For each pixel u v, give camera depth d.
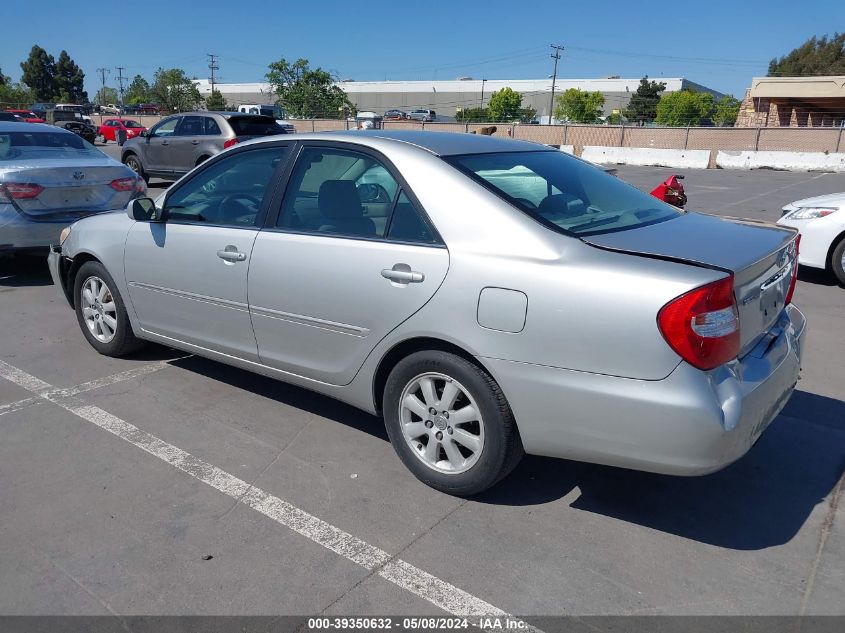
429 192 3.25
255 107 44.34
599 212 3.37
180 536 3.03
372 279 3.32
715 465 2.69
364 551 2.95
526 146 3.95
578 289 2.78
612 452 2.82
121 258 4.64
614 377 2.74
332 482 3.48
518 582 2.77
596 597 2.69
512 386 2.96
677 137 32.09
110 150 30.25
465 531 3.09
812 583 2.78
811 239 7.67
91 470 3.57
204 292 4.13
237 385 4.68
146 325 4.66
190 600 2.64
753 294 2.92
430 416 3.31
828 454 3.82
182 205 4.33
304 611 2.60
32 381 4.70
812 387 4.74
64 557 2.88
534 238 2.96
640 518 3.22
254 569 2.82
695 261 2.75
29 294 6.98
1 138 7.67
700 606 2.64
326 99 48.88
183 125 14.77
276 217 3.80
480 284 2.98
